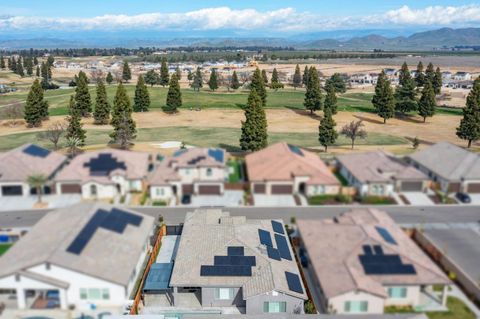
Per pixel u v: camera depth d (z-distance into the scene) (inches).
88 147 2519.7
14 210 1440.7
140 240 1205.1
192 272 1104.2
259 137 2374.5
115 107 2834.6
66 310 999.6
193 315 1027.9
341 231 1060.5
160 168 1694.1
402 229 1122.7
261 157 1738.4
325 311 815.7
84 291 1023.0
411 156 1555.1
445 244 1047.6
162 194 1631.4
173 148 2509.8
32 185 1536.7
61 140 2738.7
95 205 1293.1
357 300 817.5
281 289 983.0
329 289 837.2
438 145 1603.1
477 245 1060.5
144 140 2807.6
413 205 1283.2
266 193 1536.7
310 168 1503.4
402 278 827.4
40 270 1018.1
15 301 1018.7
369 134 2982.3
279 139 2923.2
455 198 1337.4
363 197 1327.5
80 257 1058.1
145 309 1049.5
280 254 1168.2
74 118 2581.2
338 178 1459.2
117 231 1195.9
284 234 1288.1
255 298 991.6
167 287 1093.1
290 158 1600.6
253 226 1307.8
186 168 1625.2
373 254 930.1
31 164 1660.9
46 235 1144.8
